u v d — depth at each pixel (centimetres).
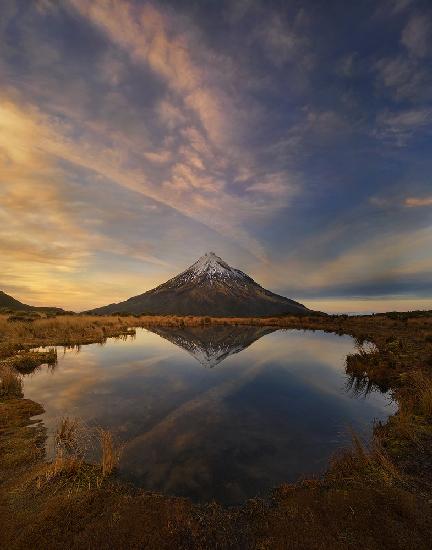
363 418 951
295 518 495
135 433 842
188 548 442
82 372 1519
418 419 857
